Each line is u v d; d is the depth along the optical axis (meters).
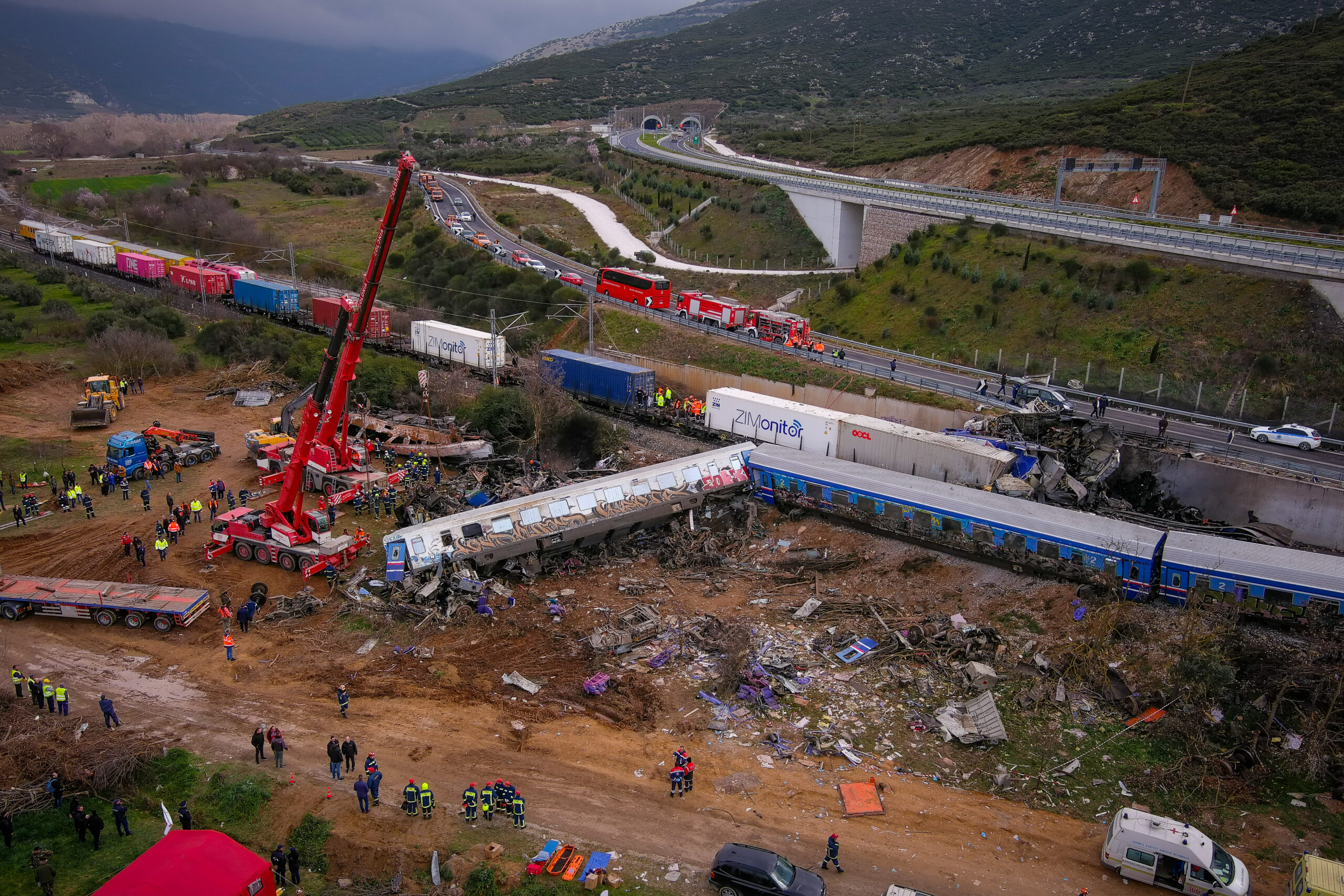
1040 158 122.81
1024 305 82.19
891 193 115.06
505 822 30.39
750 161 169.88
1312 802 31.81
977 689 38.25
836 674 39.66
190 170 179.00
